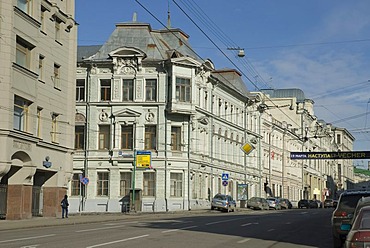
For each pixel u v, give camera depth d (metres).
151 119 54.00
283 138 88.38
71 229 24.92
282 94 109.50
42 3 36.22
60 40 39.22
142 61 54.12
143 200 53.19
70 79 40.56
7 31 31.88
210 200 59.62
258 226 28.55
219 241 19.44
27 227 27.38
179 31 58.72
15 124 33.19
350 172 150.00
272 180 81.94
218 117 62.16
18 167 34.09
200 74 56.69
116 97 54.28
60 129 38.91
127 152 53.53
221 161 63.19
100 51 56.28
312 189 108.19
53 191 38.12
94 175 54.00
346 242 11.12
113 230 23.67
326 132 119.69
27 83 34.00
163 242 18.20
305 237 22.41
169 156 53.66
